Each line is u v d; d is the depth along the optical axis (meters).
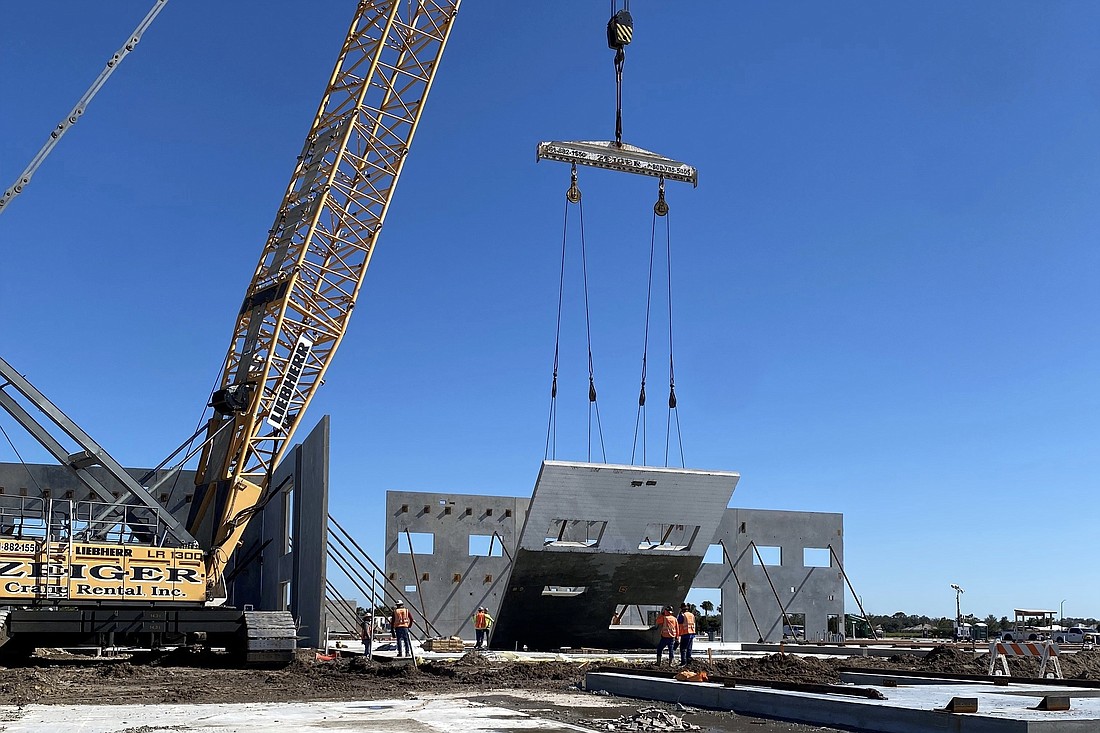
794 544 56.03
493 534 51.97
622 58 31.94
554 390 36.62
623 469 36.12
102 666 26.89
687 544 39.19
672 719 15.21
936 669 27.95
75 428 27.58
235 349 38.69
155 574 26.78
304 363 37.56
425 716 16.39
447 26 39.47
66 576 25.69
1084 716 13.41
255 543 47.91
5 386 27.11
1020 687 19.42
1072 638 57.97
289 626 26.72
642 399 37.41
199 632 26.64
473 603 51.03
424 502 51.28
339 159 37.66
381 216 38.38
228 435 36.34
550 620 40.03
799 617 55.44
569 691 21.03
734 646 45.00
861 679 22.28
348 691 21.05
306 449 37.84
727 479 37.47
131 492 28.02
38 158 30.44
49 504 26.17
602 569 38.50
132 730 14.44
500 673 24.64
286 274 37.31
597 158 31.55
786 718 16.08
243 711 17.17
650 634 41.66
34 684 21.50
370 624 29.52
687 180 32.66
